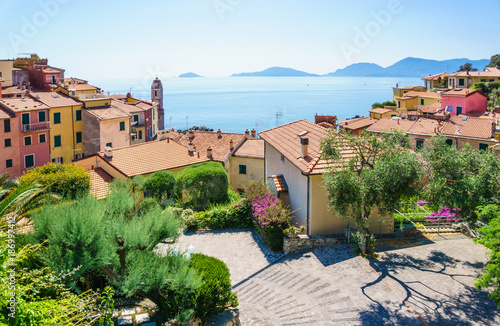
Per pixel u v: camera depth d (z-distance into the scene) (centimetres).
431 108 8100
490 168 1897
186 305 1492
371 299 1673
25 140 5681
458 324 1470
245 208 2847
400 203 1992
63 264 1305
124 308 1555
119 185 2292
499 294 1316
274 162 3391
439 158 2022
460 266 1923
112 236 1478
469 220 1945
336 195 1920
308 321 1573
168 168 4181
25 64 8719
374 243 2247
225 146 5328
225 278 1647
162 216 1677
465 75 9406
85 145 6375
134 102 9381
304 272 2008
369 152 2089
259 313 1705
